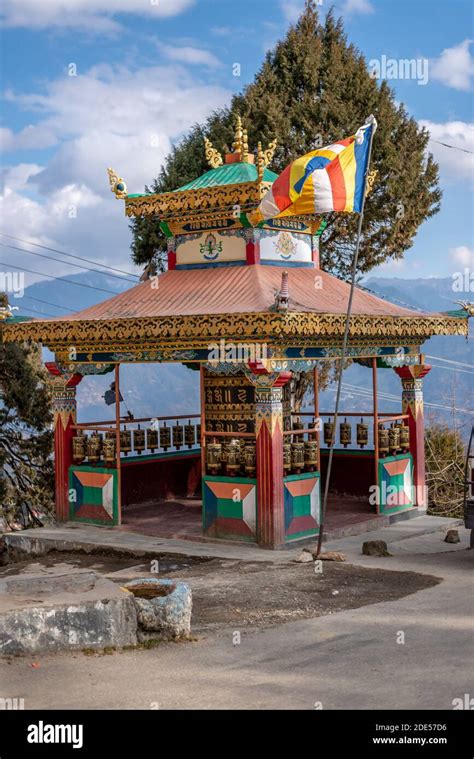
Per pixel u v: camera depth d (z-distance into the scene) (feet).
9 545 57.11
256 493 51.39
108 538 55.06
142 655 32.12
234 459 52.54
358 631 35.32
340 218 96.84
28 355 107.55
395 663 31.24
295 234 58.44
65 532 57.21
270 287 53.06
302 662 31.45
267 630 35.58
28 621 31.53
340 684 29.19
